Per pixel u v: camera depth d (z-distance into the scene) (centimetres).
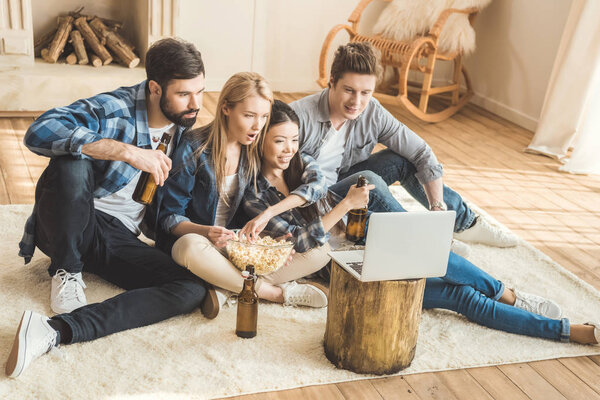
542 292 223
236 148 197
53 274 191
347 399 162
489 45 466
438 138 397
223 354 173
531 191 327
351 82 208
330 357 175
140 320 179
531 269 240
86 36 391
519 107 440
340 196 215
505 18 449
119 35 401
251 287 177
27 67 368
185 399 156
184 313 190
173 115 186
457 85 446
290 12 446
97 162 188
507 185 332
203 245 185
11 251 215
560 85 372
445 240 162
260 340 181
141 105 190
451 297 197
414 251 160
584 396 173
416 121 427
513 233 275
